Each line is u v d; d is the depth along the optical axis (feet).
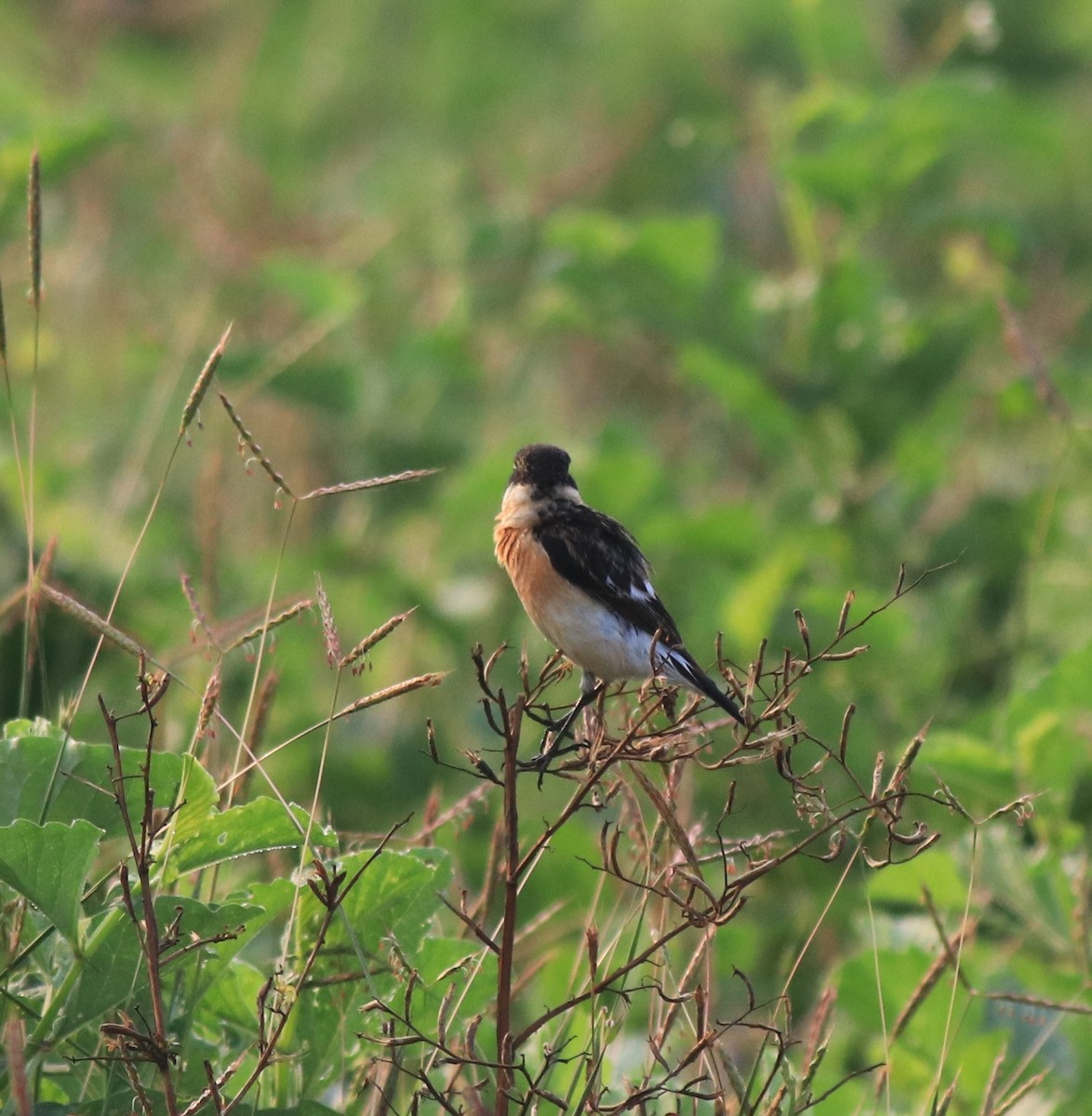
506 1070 18.34
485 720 40.04
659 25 77.30
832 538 43.04
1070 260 67.31
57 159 41.52
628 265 43.60
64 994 19.11
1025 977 28.89
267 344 55.36
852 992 27.32
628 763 19.92
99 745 20.65
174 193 63.98
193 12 81.20
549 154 74.02
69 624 33.63
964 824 34.60
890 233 59.77
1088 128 69.62
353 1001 21.42
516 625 44.57
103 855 25.55
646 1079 19.65
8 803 20.35
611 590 27.89
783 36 76.95
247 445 19.93
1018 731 33.14
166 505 48.01
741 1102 18.95
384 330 59.98
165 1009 19.77
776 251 66.85
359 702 19.58
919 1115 25.08
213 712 20.83
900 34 64.85
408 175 71.15
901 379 42.73
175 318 57.77
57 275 56.49
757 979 33.30
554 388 61.11
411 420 50.39
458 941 21.86
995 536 42.65
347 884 20.61
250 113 77.10
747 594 39.73
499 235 57.52
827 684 39.14
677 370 47.93
